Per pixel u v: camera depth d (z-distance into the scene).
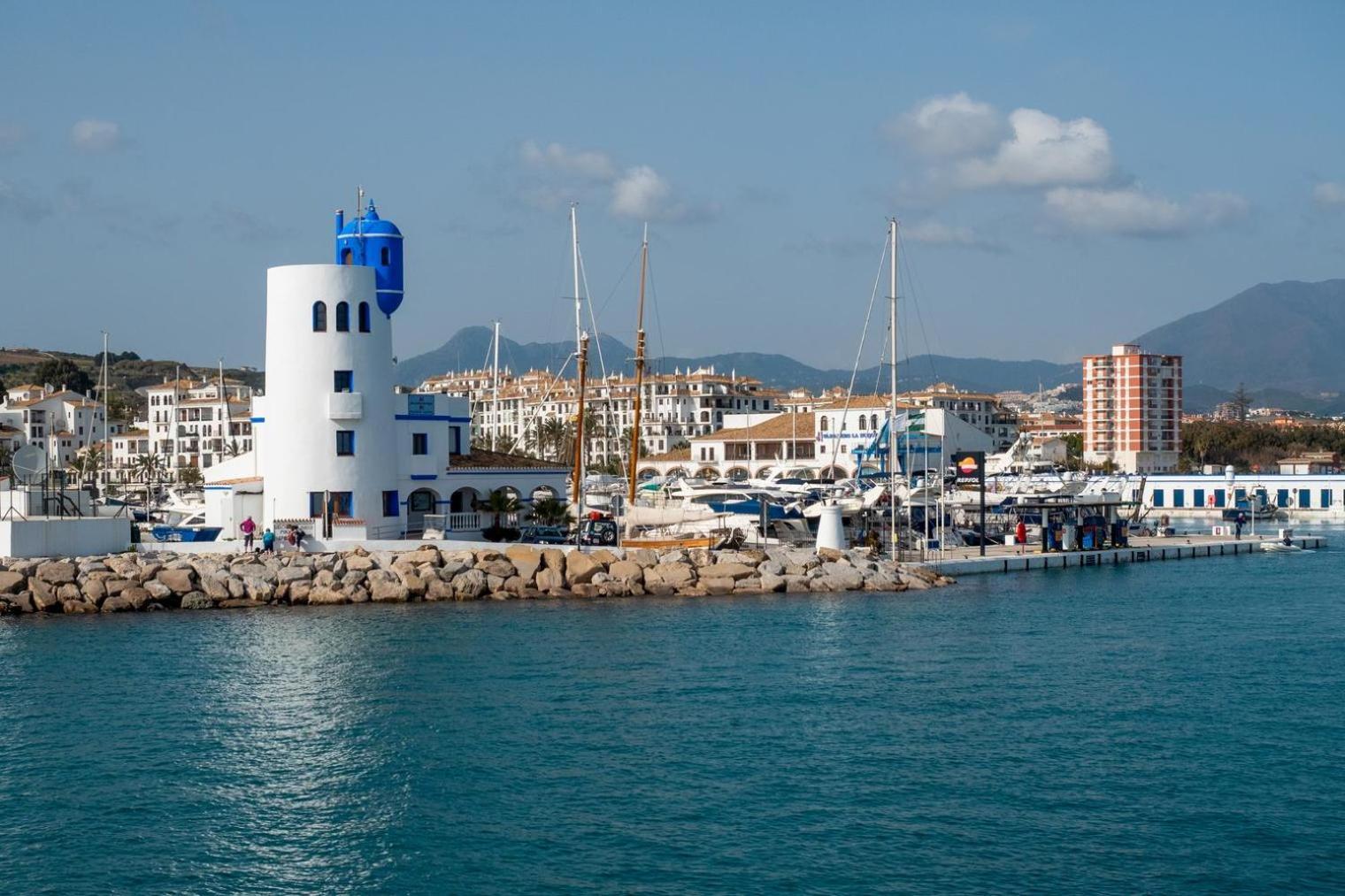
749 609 75.62
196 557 78.75
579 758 45.25
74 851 37.56
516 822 39.47
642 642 64.75
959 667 59.75
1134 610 78.00
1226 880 35.09
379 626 69.06
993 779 42.97
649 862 36.38
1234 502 175.62
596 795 41.56
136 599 74.12
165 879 35.72
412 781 43.09
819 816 39.62
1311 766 44.34
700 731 48.41
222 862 36.78
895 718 50.34
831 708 51.84
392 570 79.00
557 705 52.09
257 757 45.66
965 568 95.88
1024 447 173.38
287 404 86.81
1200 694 54.62
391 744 47.03
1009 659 61.81
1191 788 42.06
